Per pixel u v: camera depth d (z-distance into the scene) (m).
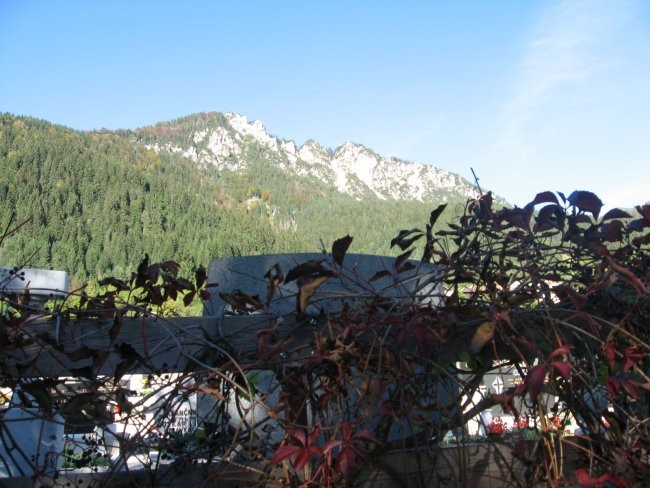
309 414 1.72
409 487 1.73
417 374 1.76
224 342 1.76
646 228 2.05
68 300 1.85
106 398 1.58
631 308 1.97
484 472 1.86
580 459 1.81
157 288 1.92
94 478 1.60
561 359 1.74
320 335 1.64
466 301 1.92
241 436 1.69
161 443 1.59
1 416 1.59
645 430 1.77
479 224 2.03
